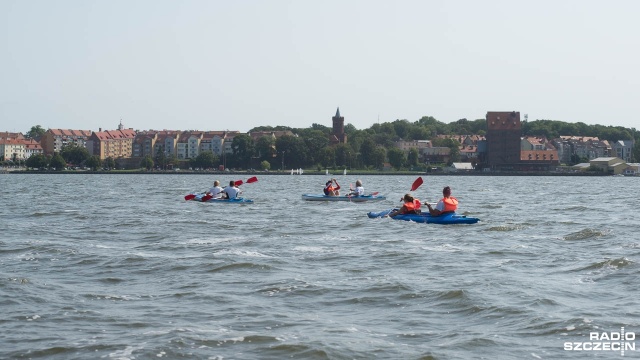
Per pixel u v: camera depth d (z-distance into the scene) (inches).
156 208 2212.1
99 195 3235.7
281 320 719.7
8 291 836.6
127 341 648.4
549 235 1411.2
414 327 697.6
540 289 847.7
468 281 898.1
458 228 1529.3
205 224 1651.1
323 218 1807.3
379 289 850.8
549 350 626.5
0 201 2684.5
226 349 630.5
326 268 1000.9
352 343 644.7
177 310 756.6
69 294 829.8
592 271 967.0
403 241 1307.8
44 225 1641.2
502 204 2546.8
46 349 627.8
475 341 649.0
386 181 6806.1
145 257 1091.3
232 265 1008.2
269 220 1758.1
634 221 1769.2
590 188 4751.5
